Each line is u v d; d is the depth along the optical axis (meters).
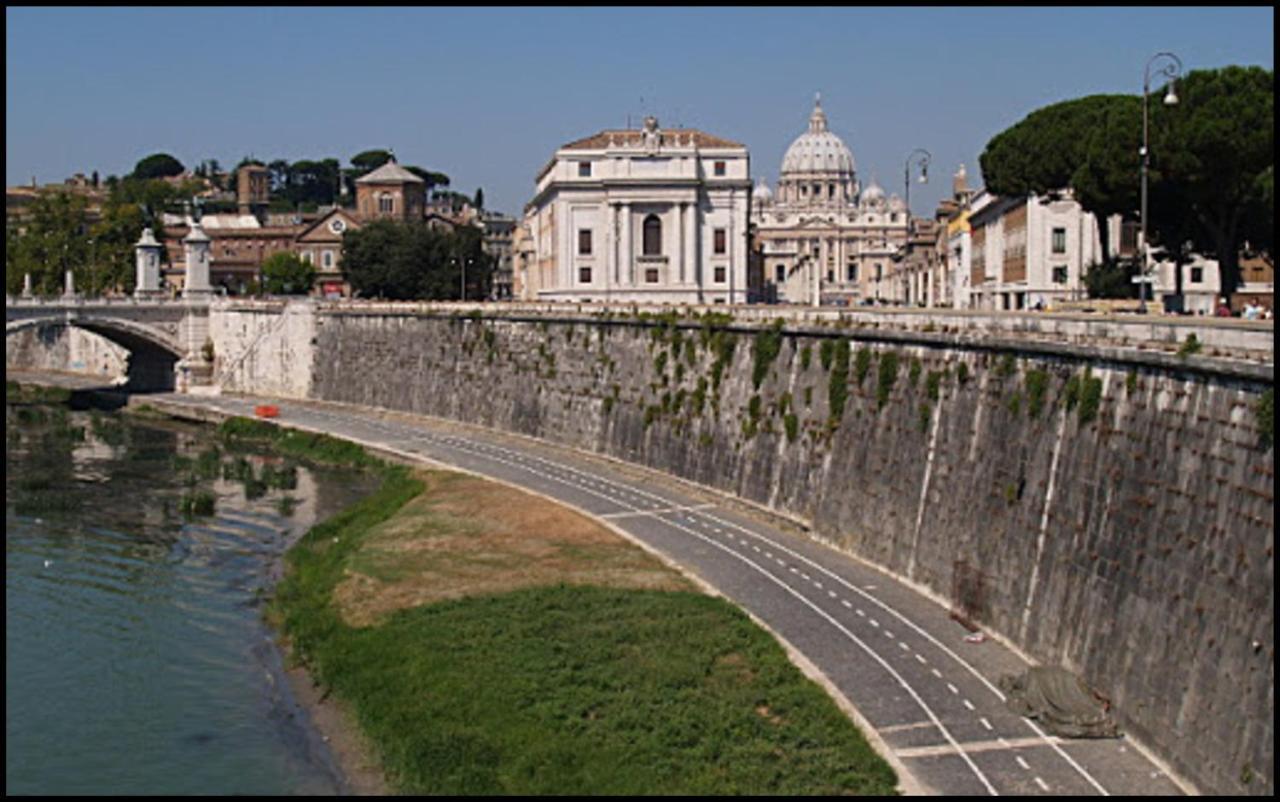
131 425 174.75
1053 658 67.94
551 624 77.19
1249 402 56.12
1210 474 58.00
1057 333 73.25
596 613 79.00
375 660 73.75
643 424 126.62
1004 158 136.00
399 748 62.59
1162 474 61.66
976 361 81.62
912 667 69.62
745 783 56.62
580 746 60.81
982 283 180.75
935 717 63.22
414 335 172.62
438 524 104.50
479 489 119.00
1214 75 105.69
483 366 158.62
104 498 123.38
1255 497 54.56
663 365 125.25
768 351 108.75
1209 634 55.81
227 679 74.19
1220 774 53.50
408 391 172.00
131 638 81.25
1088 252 145.88
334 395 186.00
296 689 72.62
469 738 62.38
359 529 107.56
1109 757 58.56
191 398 193.62
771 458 105.81
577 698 66.06
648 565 90.81
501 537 100.00
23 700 70.94
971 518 78.75
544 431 145.12
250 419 168.62
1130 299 120.31
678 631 75.25
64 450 151.62
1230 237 107.56
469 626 77.25
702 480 115.56
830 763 58.22
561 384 143.38
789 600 81.81
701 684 67.69
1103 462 66.69
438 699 67.19
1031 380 74.56
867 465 92.31
